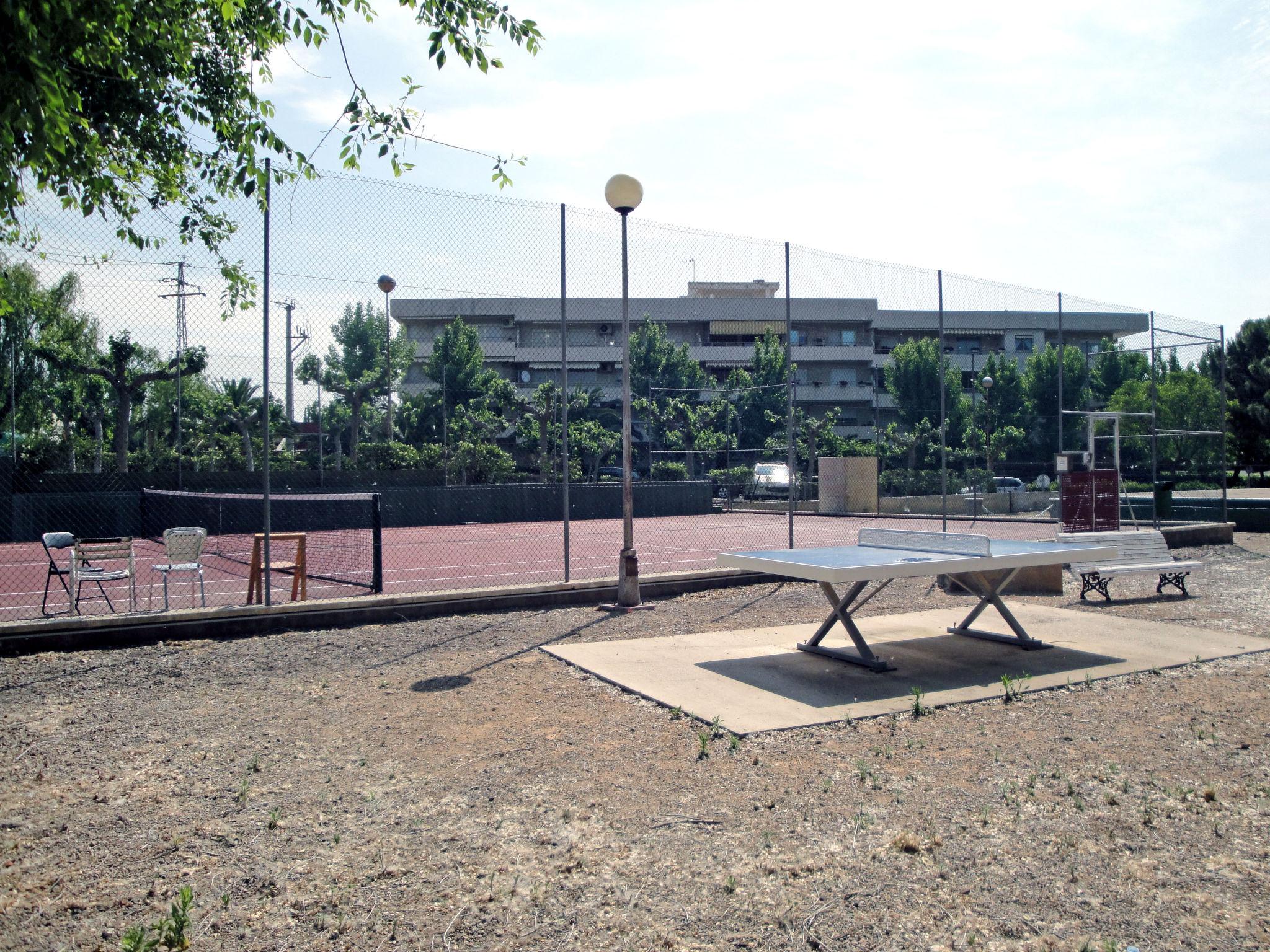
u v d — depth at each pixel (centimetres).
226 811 425
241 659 757
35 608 1045
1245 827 397
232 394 2308
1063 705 599
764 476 3559
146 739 541
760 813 416
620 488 2942
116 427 2167
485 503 2703
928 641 811
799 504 3225
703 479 3516
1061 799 430
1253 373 4334
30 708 611
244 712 598
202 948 302
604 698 626
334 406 2198
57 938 310
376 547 984
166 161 709
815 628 890
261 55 704
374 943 305
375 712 596
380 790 449
